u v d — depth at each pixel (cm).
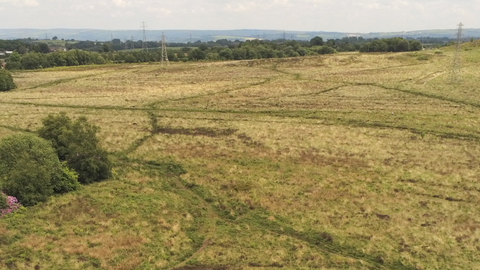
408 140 4159
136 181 3259
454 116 5022
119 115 5434
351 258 2153
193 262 2123
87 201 2789
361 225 2477
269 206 2758
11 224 2361
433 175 3194
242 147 4056
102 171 3241
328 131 4544
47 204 2689
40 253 2105
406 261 2119
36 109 5753
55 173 2886
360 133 4447
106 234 2352
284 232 2448
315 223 2523
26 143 2927
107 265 2050
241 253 2208
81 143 3209
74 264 2034
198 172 3419
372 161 3572
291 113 5503
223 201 2877
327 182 3134
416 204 2719
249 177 3272
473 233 2334
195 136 4469
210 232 2459
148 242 2294
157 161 3716
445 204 2702
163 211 2708
